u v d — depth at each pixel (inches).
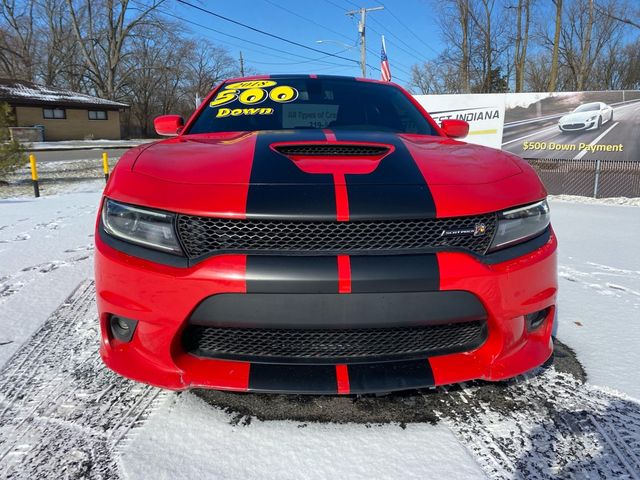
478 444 57.9
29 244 161.5
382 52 568.1
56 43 1721.2
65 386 70.2
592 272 133.9
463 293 56.3
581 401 66.6
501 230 59.4
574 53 1198.3
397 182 59.9
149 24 1696.6
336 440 58.4
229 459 55.1
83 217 218.8
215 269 54.0
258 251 54.7
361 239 55.6
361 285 53.8
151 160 66.4
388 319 55.2
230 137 82.0
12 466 53.7
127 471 53.0
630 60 1478.8
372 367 58.9
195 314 55.6
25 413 63.5
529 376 73.4
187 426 60.9
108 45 1699.1
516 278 58.6
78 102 1275.8
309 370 58.2
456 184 60.9
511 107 389.1
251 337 58.8
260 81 115.3
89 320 95.0
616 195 357.7
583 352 81.7
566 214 257.4
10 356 79.3
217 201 55.8
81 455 55.4
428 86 1648.6
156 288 55.6
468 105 398.6
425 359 60.1
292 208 54.9
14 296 108.7
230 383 56.6
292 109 102.7
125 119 1829.5
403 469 53.8
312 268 53.6
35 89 1289.4
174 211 56.1
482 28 1197.7
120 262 57.9
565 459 55.2
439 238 56.9
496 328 59.4
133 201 58.8
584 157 378.6
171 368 57.7
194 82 1999.3
